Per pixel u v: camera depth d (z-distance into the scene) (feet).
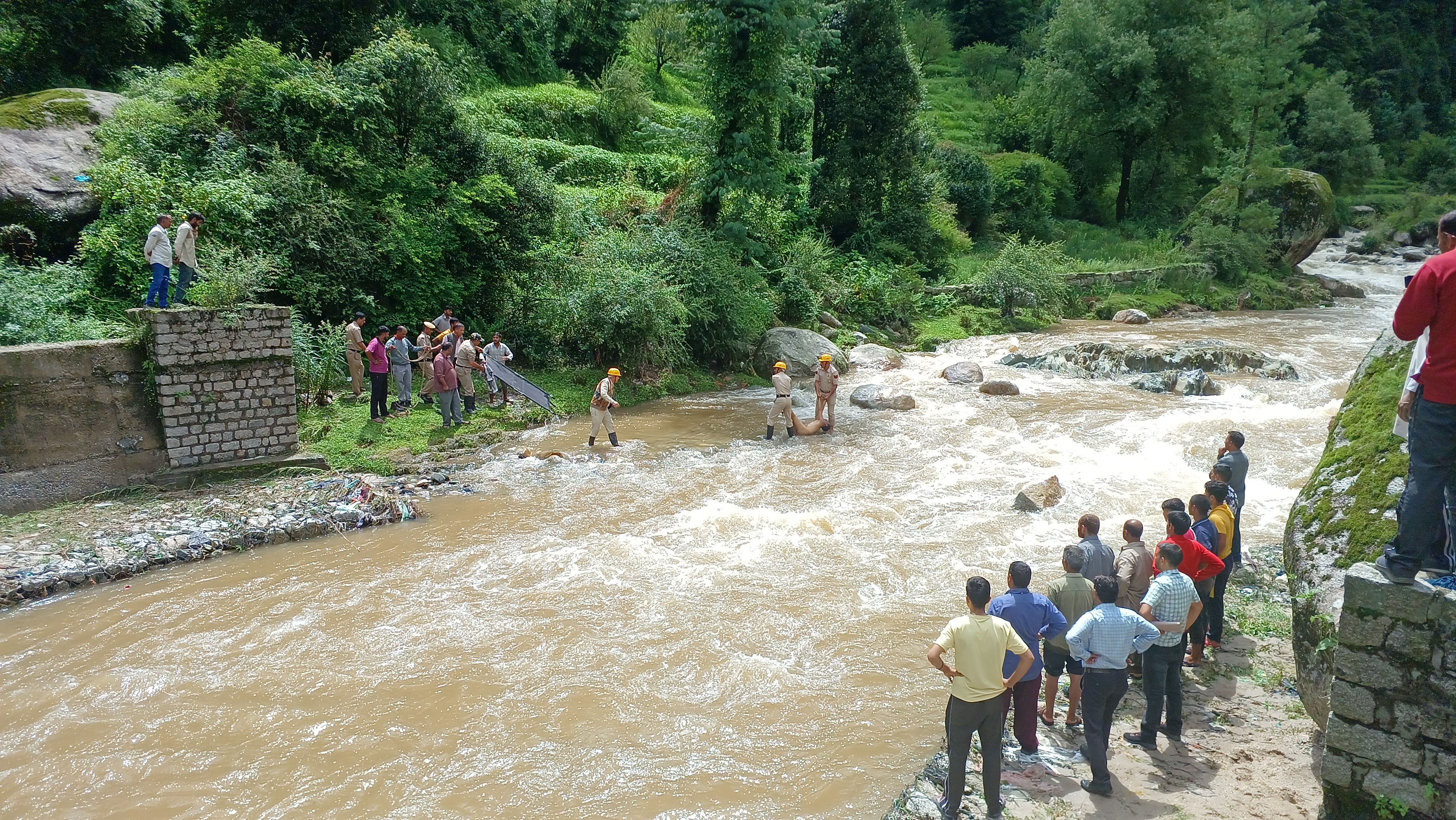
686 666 26.91
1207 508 26.25
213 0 71.72
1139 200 156.56
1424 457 14.52
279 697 25.38
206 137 56.29
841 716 24.26
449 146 67.36
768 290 78.79
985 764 18.66
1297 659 20.45
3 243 50.60
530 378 63.00
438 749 22.89
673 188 95.61
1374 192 194.39
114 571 33.12
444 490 43.83
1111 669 19.44
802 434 54.03
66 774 21.95
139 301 50.16
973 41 215.72
